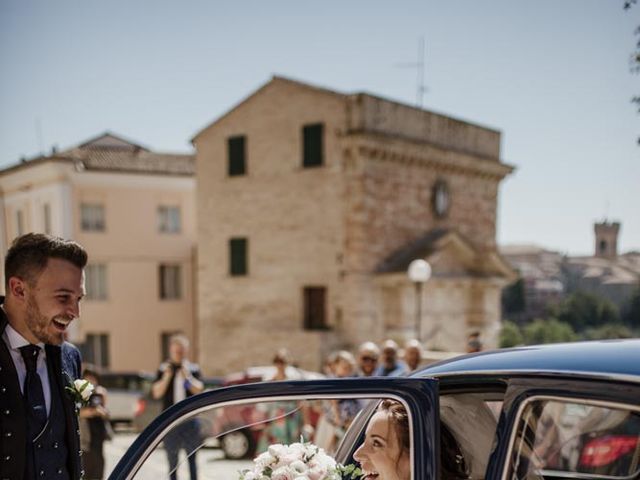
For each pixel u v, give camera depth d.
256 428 2.81
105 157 32.72
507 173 30.67
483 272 26.45
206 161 28.70
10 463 2.33
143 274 32.41
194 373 7.84
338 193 24.48
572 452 2.10
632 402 1.76
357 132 23.55
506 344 19.59
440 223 27.28
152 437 2.48
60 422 2.53
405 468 2.23
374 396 2.14
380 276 23.89
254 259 27.14
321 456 2.53
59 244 2.38
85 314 31.22
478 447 2.26
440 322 25.61
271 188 26.58
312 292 25.66
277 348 25.92
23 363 2.45
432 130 26.97
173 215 33.25
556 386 1.94
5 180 29.16
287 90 26.00
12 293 2.39
